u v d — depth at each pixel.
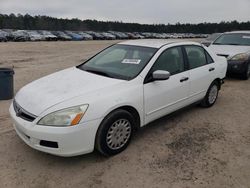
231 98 6.73
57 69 11.52
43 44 29.83
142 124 4.08
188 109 5.77
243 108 5.95
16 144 4.00
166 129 4.68
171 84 4.44
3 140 4.12
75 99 3.34
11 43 29.95
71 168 3.45
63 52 20.83
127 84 3.82
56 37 41.16
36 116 3.24
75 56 17.62
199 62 5.27
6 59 15.14
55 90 3.60
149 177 3.29
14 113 3.62
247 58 8.78
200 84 5.22
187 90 4.87
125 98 3.67
